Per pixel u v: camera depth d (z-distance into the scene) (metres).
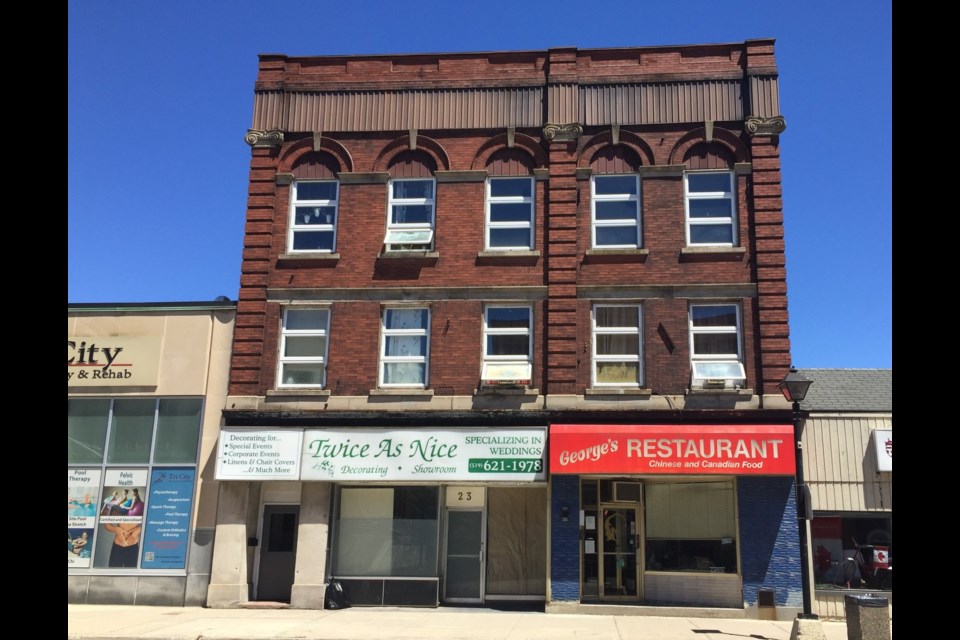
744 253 17.75
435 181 18.98
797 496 13.28
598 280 17.97
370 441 17.25
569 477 16.86
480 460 16.94
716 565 16.66
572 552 16.55
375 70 19.72
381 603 17.25
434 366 17.84
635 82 18.89
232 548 17.28
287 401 17.97
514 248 18.48
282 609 16.80
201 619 15.38
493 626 14.71
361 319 18.28
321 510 17.30
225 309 18.67
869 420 16.78
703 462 16.31
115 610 16.53
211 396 18.25
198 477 17.84
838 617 15.98
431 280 18.33
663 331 17.56
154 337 18.66
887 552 16.30
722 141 18.42
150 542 17.67
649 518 17.11
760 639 13.63
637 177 18.58
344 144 19.34
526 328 18.02
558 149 18.69
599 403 17.22
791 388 13.63
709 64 18.84
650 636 13.80
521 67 19.38
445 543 17.80
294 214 19.22
